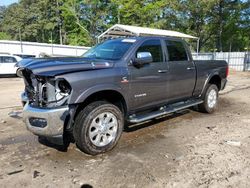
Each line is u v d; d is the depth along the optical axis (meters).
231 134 5.29
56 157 4.17
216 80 7.32
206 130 5.56
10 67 17.84
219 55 28.83
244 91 11.20
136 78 4.75
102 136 4.28
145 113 5.28
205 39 39.31
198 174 3.60
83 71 4.01
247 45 40.78
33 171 3.71
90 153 4.17
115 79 4.38
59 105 3.86
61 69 3.83
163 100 5.52
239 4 34.97
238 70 26.95
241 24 37.12
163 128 5.70
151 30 20.38
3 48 26.20
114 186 3.30
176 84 5.72
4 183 3.38
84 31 46.44
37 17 63.03
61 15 50.34
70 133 4.42
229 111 7.36
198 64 6.40
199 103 6.61
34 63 4.02
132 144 4.73
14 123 6.10
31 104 4.14
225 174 3.61
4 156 4.20
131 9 37.22
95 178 3.50
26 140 4.94
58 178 3.51
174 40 5.86
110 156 4.20
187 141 4.88
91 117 4.08
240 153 4.31
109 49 5.11
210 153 4.30
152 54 5.20
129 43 4.98
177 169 3.74
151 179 3.46
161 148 4.54
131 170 3.72
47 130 3.83
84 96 3.95
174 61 5.69
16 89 11.95
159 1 36.72
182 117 6.64
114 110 4.39
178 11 35.62
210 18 36.94
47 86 3.86
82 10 45.59
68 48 29.27
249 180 3.46
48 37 62.62
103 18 44.91
